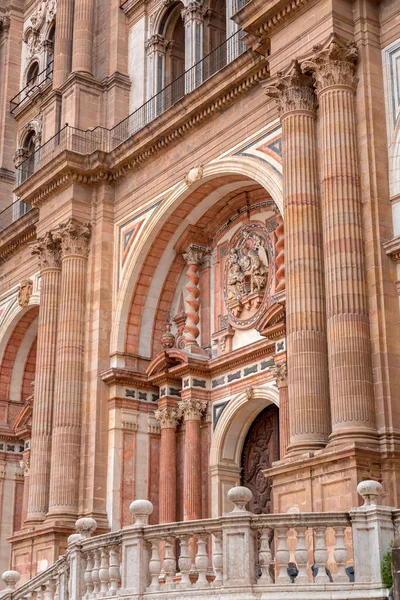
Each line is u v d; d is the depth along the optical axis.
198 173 29.36
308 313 22.72
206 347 31.47
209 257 32.25
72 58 35.94
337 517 15.79
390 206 22.94
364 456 20.27
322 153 23.59
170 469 30.62
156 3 34.62
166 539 16.78
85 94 34.44
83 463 30.47
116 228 32.75
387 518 15.56
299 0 24.47
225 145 28.70
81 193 33.09
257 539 15.99
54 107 35.75
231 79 28.03
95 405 30.84
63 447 30.44
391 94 23.61
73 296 32.06
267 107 27.39
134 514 17.38
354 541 15.52
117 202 32.97
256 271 29.94
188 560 16.53
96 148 33.69
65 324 31.81
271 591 15.32
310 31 24.44
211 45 32.72
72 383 31.14
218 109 29.05
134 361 31.62
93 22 36.25
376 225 22.55
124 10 35.75
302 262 23.17
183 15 33.19
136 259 31.62
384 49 24.05
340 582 15.30
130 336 31.75
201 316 31.91
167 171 30.97
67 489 30.00
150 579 16.91
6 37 44.44
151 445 31.39
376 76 23.84
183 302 32.53
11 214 41.44
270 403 29.36
